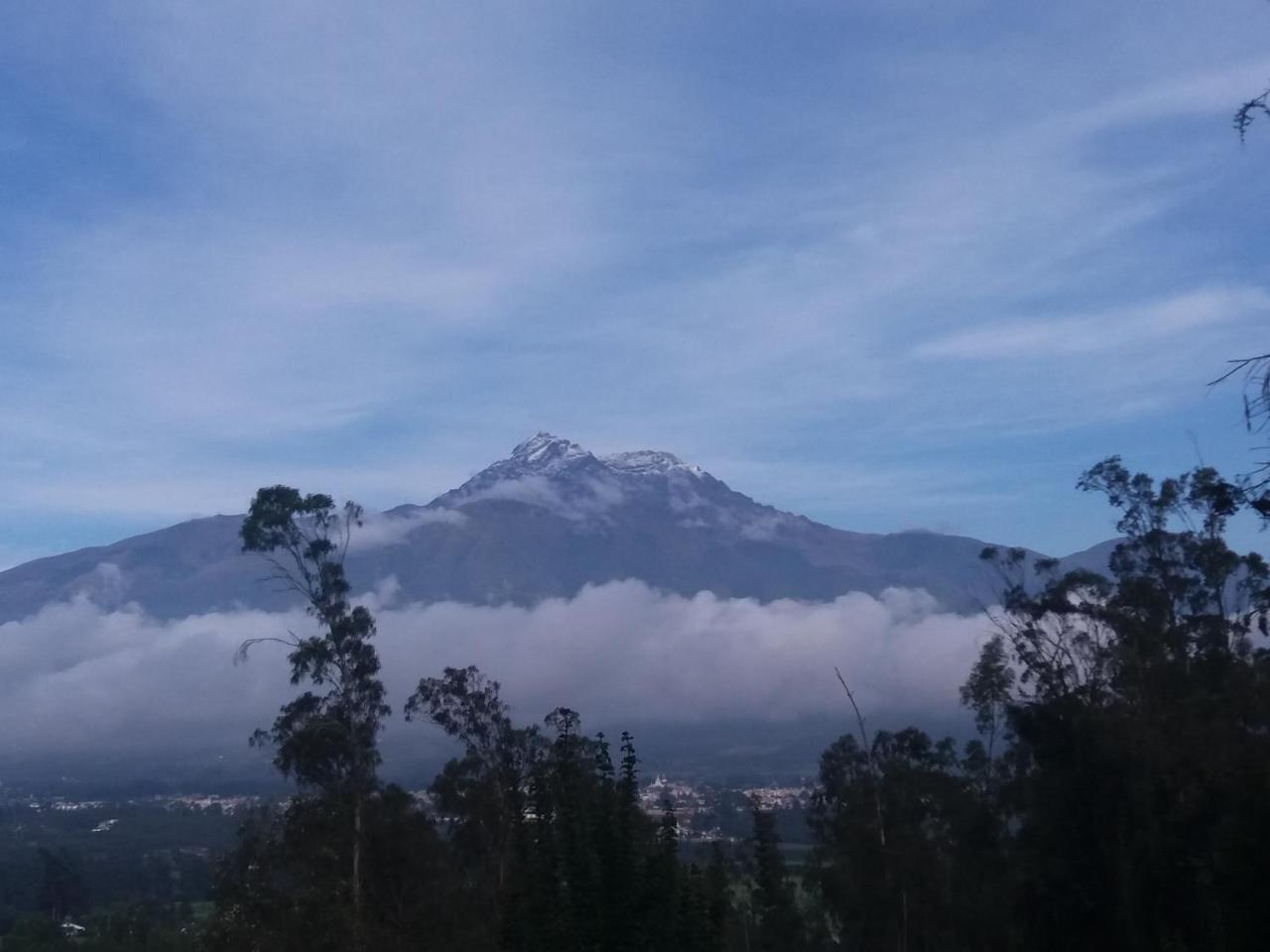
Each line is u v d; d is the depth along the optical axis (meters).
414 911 32.97
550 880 16.03
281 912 31.20
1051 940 24.81
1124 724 24.73
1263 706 25.20
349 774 35.25
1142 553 31.67
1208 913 21.64
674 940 15.55
